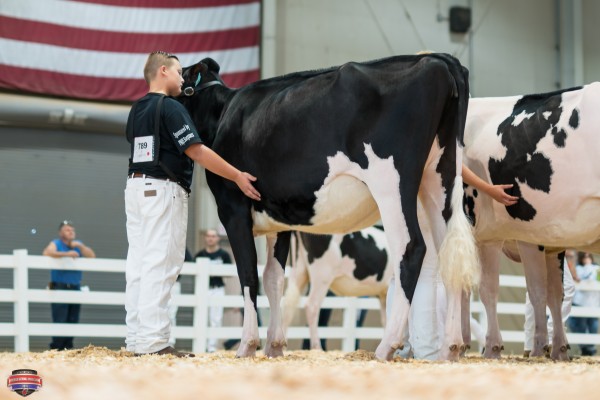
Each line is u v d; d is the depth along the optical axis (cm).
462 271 583
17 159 1686
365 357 683
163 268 638
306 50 1872
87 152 1741
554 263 782
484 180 743
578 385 358
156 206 639
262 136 644
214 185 678
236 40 1773
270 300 698
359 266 1270
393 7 1959
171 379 388
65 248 1238
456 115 609
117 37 1720
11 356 697
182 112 642
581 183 674
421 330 691
